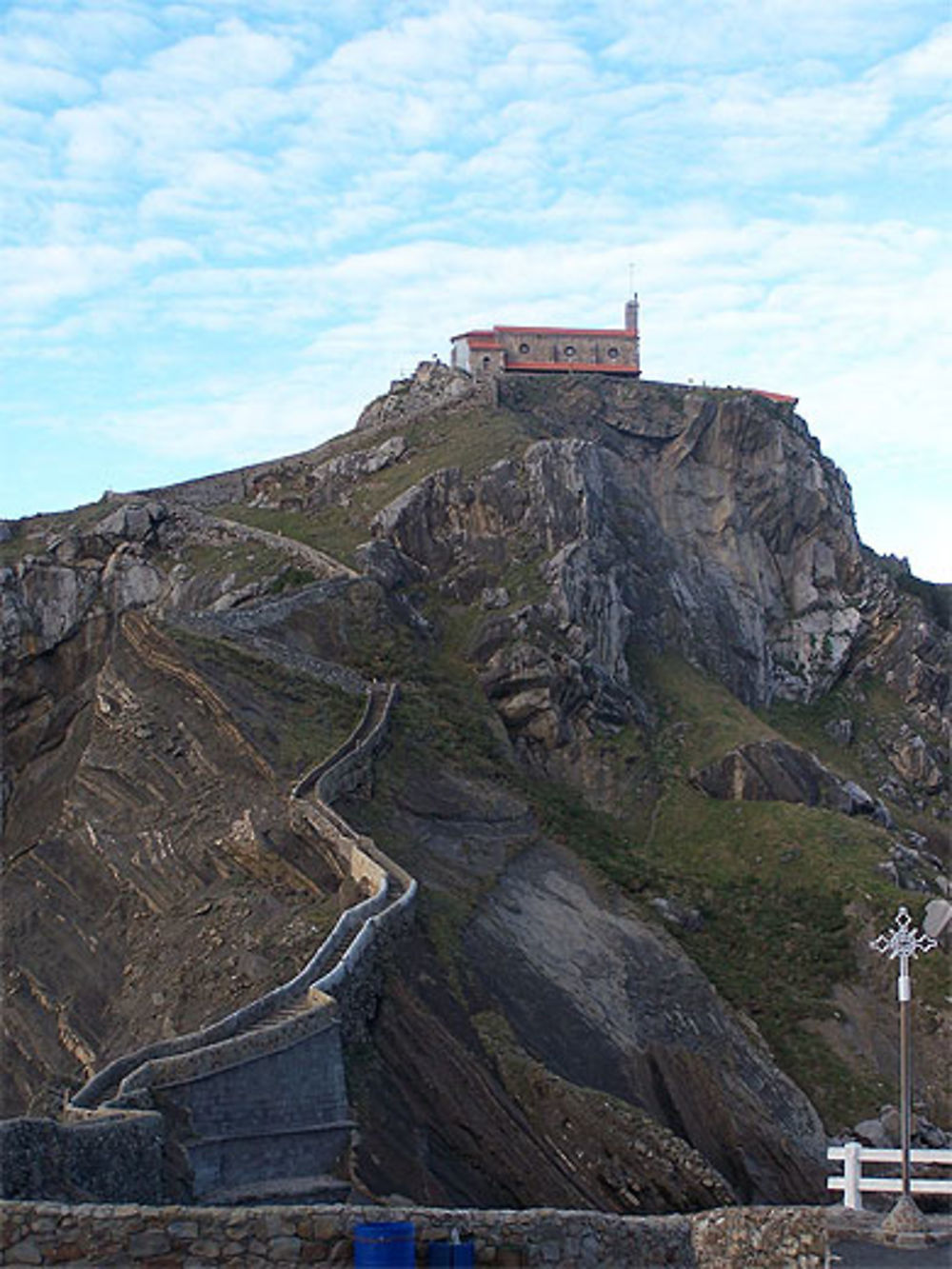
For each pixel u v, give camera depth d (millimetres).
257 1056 46719
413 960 62719
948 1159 44250
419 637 103812
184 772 78375
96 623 111438
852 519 144750
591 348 146750
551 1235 23062
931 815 123562
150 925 69125
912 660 134000
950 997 83375
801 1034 80125
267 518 120375
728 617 127938
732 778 104688
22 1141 30141
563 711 103000
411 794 82625
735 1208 25734
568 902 81000
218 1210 21188
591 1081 63719
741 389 141625
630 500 129000
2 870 77375
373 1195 46938
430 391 139125
